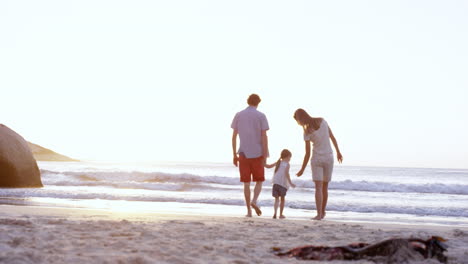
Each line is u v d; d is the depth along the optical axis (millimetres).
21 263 2674
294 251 3451
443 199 16203
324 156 7098
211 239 4086
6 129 17500
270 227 5324
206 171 55094
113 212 7090
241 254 3322
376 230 5379
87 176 24297
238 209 10656
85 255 2996
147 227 4715
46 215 6043
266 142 7211
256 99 7262
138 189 18672
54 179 23016
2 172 16812
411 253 3258
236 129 7320
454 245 4285
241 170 7270
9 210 6879
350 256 3346
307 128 7102
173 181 23531
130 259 2873
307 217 8859
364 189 20812
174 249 3369
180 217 6609
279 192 8109
